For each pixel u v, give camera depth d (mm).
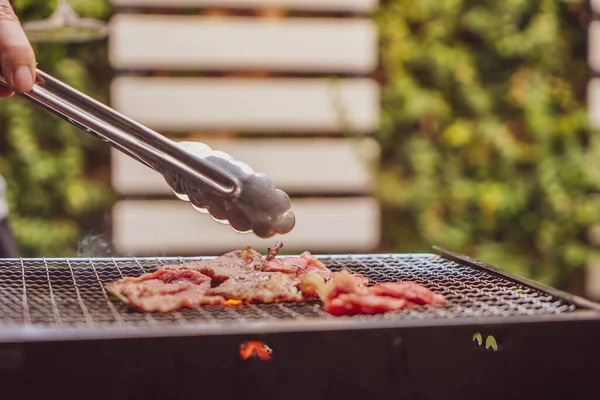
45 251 1567
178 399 779
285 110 1586
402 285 844
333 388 789
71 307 829
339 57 1589
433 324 760
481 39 1634
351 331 752
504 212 1669
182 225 1582
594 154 1677
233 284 866
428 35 1615
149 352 775
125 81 1548
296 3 1574
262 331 743
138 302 812
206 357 779
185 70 1562
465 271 969
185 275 893
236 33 1564
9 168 1546
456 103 1644
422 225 1648
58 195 1569
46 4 1475
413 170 1635
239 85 1575
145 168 1568
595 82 1669
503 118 1658
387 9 1598
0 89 926
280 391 786
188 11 1555
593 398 802
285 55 1578
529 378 801
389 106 1617
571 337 797
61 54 1541
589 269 1705
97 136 889
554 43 1648
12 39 851
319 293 837
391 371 790
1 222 1277
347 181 1610
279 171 1596
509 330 766
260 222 879
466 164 1658
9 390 767
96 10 1521
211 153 888
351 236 1619
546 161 1671
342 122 1596
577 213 1685
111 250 1594
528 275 1694
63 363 771
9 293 876
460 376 799
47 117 1553
